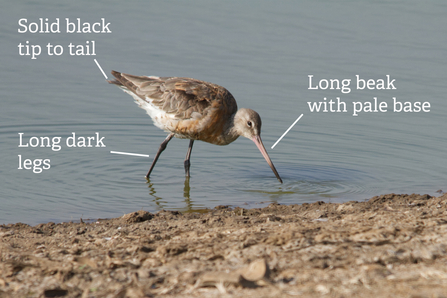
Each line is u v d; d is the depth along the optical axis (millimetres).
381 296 5797
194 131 14023
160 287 6543
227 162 15609
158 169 14891
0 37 23781
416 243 7594
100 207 11984
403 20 26938
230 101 14219
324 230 8492
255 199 12555
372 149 16359
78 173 14273
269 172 14703
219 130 14188
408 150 16266
